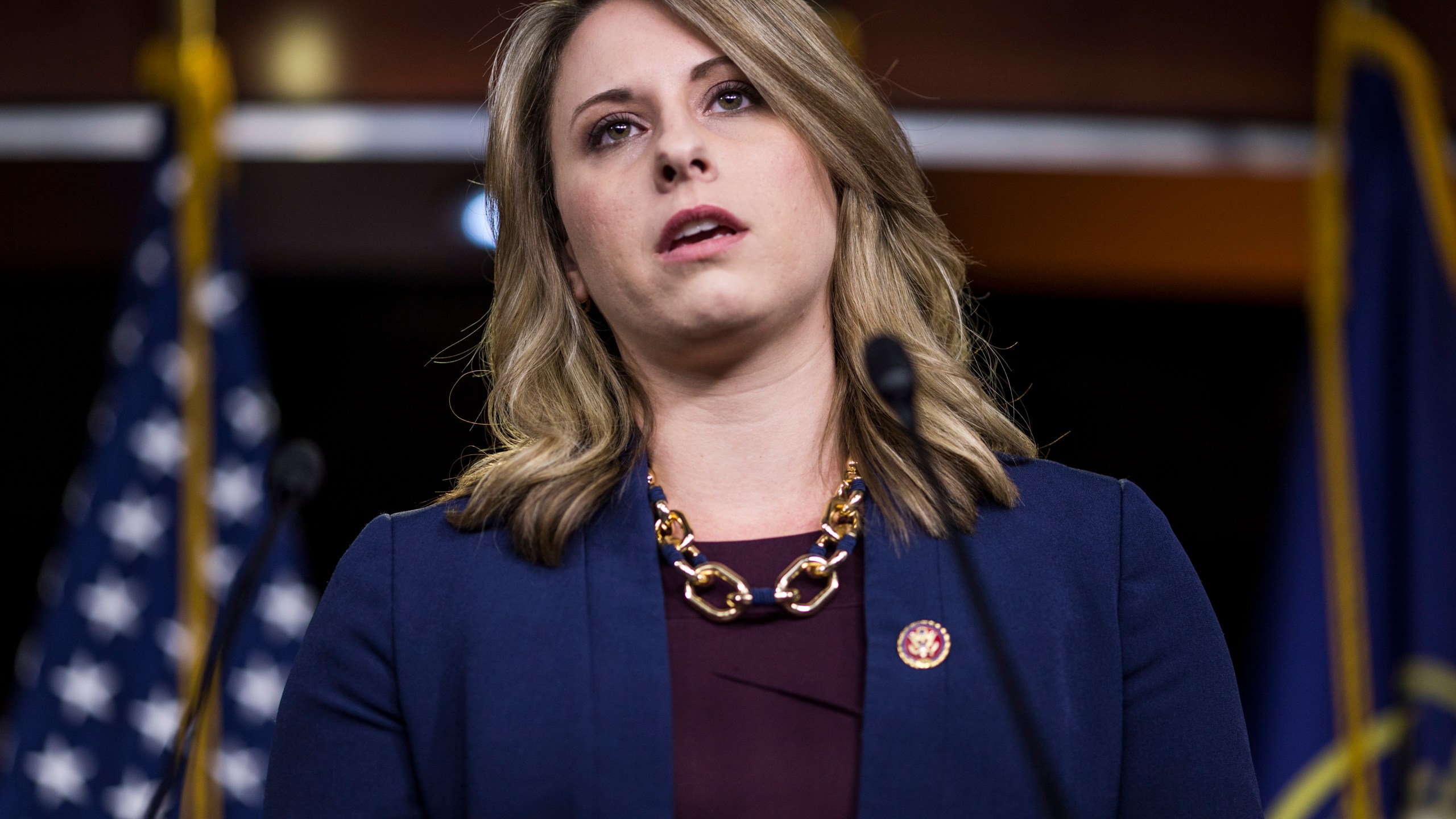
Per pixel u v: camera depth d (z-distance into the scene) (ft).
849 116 14.74
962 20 43.39
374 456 52.70
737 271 13.74
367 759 13.58
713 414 14.32
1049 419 54.54
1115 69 44.19
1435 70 42.86
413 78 43.47
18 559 54.49
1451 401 36.86
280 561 35.65
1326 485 37.29
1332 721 36.24
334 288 51.39
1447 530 36.09
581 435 14.49
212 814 33.27
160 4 43.32
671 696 12.74
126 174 45.44
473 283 51.34
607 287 14.30
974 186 45.75
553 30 15.72
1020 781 12.53
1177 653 13.71
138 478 35.65
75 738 34.19
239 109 44.14
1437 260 37.73
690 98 14.44
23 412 53.93
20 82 43.88
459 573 13.64
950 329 15.92
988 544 13.50
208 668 13.42
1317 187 39.06
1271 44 44.24
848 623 13.20
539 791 12.52
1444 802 34.83
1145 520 14.11
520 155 15.70
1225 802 13.41
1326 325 38.11
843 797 12.48
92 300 53.52
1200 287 50.85
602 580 13.32
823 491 14.19
